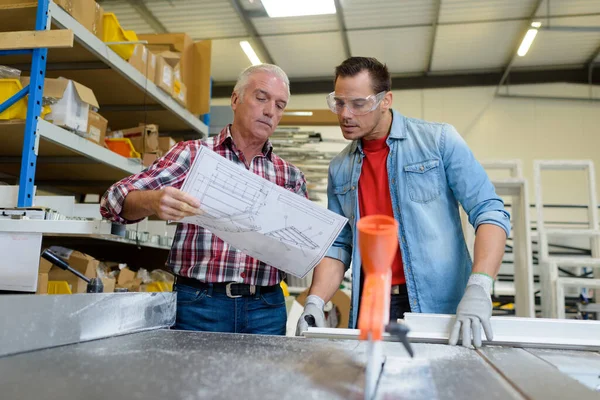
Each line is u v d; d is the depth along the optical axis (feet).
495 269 3.61
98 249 8.98
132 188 3.70
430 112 22.27
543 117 21.71
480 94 22.18
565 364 2.35
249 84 4.48
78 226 3.50
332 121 11.61
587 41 19.42
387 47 19.90
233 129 4.70
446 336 3.02
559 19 17.71
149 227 8.25
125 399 1.47
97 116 6.41
